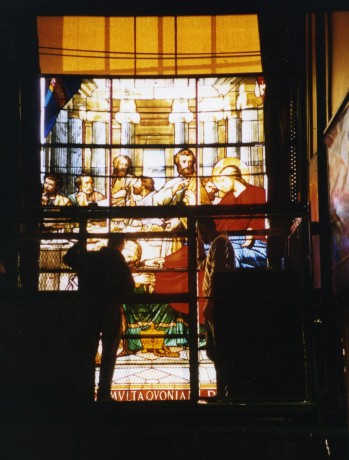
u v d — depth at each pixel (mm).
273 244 9781
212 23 10688
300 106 9883
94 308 7289
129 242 10352
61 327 7297
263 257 10195
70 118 10703
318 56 8797
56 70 10695
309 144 9570
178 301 7277
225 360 7344
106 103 10781
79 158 10688
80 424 7133
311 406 7082
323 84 8758
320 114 8719
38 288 9266
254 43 10703
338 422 7074
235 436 7211
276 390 7301
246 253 10195
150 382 8938
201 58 10789
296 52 9969
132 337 7391
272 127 10328
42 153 10602
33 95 10453
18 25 10078
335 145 7961
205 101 10797
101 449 7137
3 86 9938
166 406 7129
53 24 10625
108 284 7363
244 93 10750
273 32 10172
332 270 8391
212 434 7215
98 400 7250
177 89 10844
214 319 7363
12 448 7129
